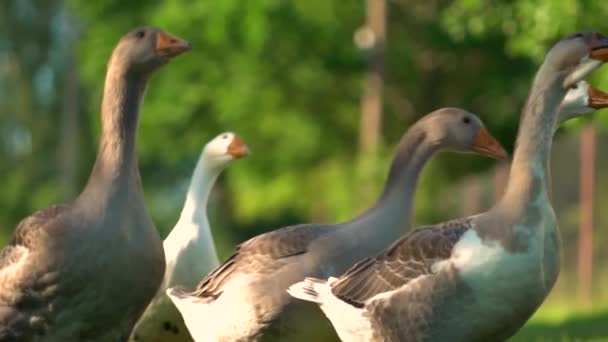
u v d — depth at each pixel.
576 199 26.81
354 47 37.16
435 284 9.20
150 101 38.09
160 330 12.16
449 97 39.16
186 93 37.22
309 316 10.62
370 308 9.59
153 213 55.22
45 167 61.78
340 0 36.59
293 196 37.75
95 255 9.97
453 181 38.72
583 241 26.31
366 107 36.03
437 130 11.21
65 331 10.10
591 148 26.14
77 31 58.59
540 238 9.13
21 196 60.12
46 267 9.95
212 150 13.13
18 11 64.00
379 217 10.96
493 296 9.09
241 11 35.38
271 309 10.66
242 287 10.80
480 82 38.16
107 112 10.48
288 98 37.34
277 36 36.25
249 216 39.00
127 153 10.36
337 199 36.25
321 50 37.16
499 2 24.05
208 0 35.84
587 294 26.00
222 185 48.88
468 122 11.27
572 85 9.41
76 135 59.16
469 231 9.21
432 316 9.25
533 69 35.75
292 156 37.34
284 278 10.66
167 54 10.52
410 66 37.91
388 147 36.47
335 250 10.73
